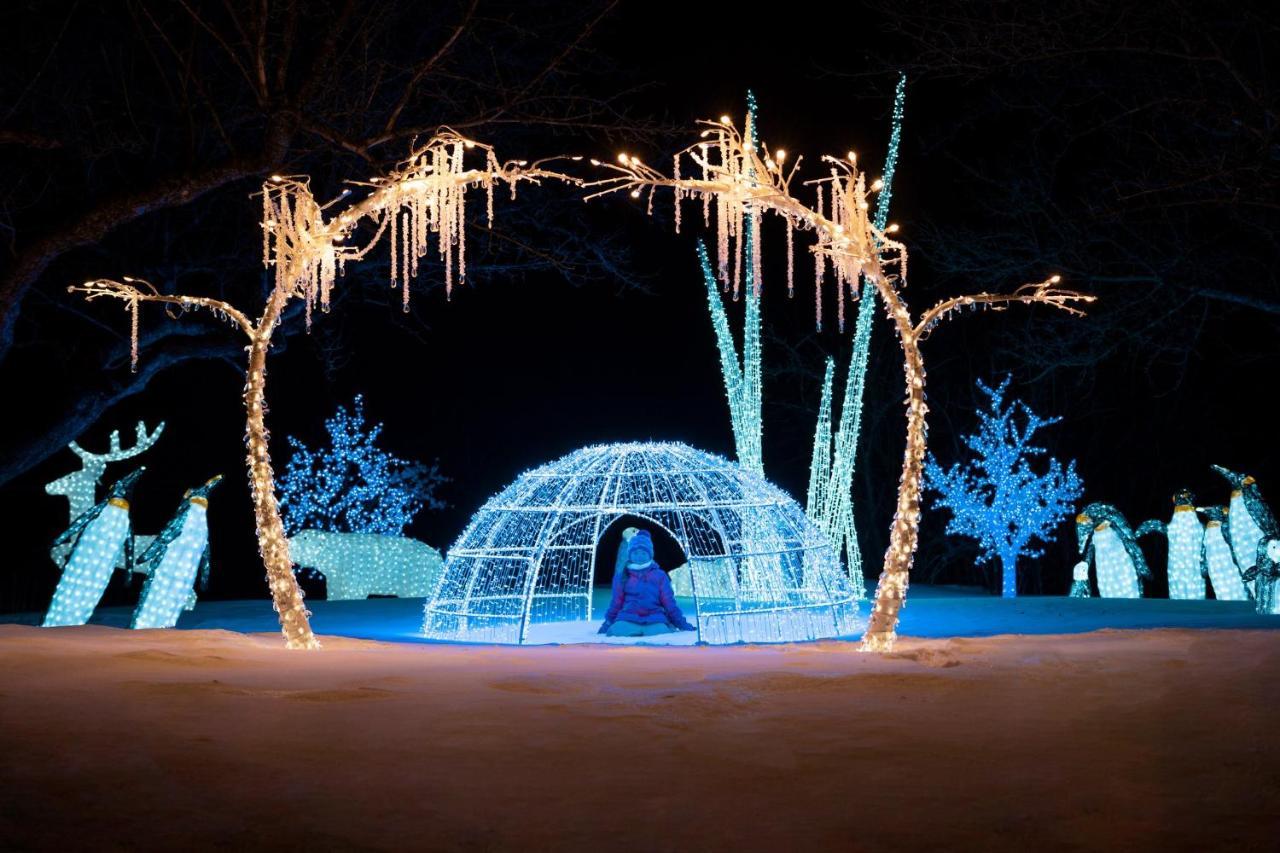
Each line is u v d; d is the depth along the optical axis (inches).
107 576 557.6
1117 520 778.8
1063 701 269.4
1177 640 386.6
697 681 298.5
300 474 1048.8
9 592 989.8
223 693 271.3
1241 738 227.8
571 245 884.0
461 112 712.4
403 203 469.4
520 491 604.1
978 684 292.2
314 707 258.7
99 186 745.0
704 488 573.9
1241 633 403.2
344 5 498.9
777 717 252.8
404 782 200.5
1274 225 784.9
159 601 532.7
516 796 193.3
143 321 807.7
